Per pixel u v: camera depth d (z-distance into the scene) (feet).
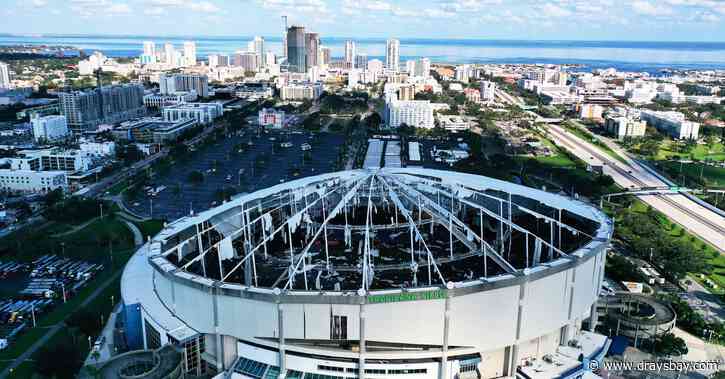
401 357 595.47
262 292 585.63
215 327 620.49
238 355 635.25
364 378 597.52
